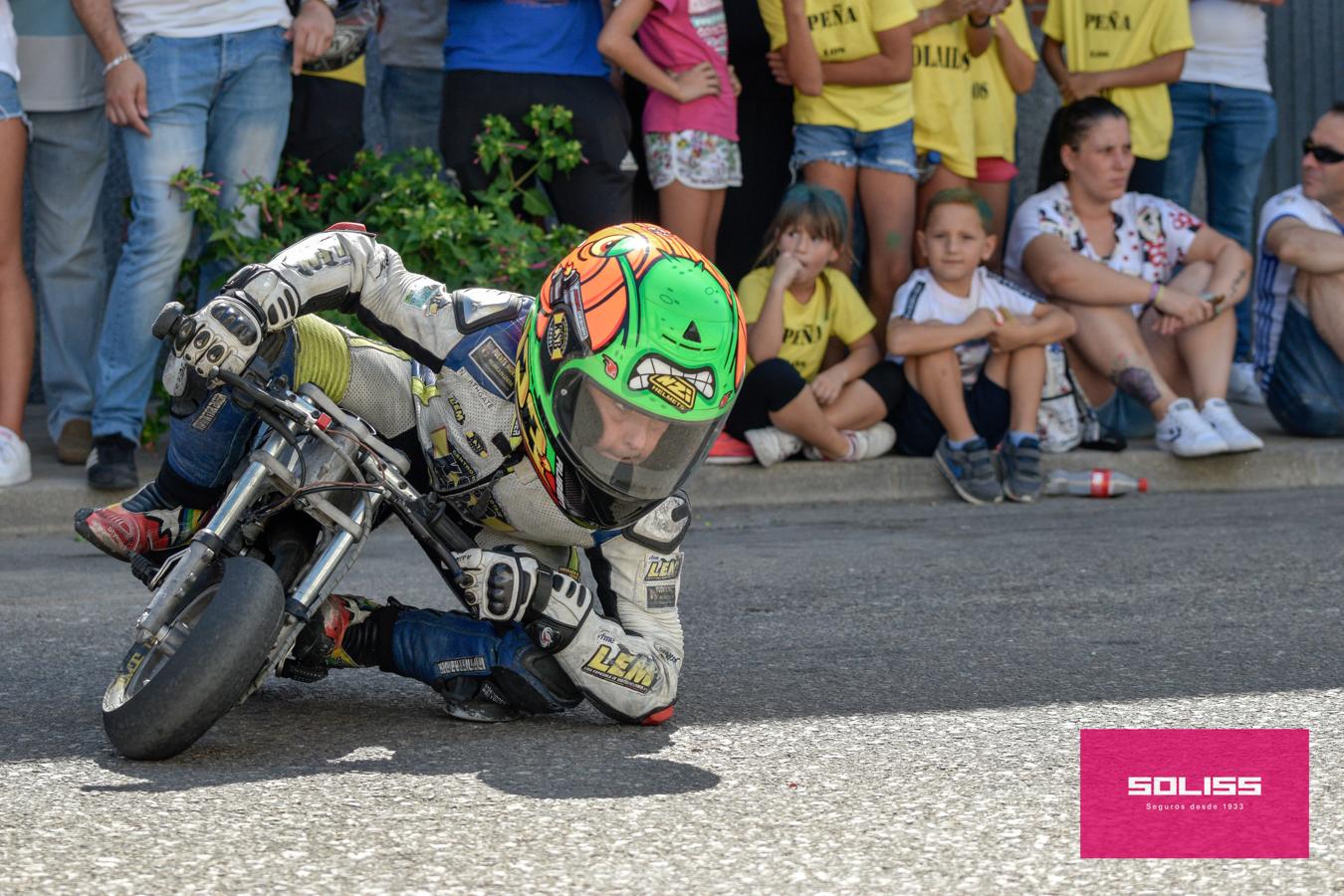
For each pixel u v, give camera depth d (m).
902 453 19.70
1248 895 6.16
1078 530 16.62
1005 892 6.16
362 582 13.48
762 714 9.16
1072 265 19.72
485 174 18.02
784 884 6.23
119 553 9.16
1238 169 22.80
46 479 17.05
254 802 7.21
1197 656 10.75
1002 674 10.22
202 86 16.39
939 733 8.70
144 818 6.95
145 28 16.27
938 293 18.94
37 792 7.35
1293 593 13.03
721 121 18.66
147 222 16.42
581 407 7.55
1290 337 21.06
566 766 7.96
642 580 8.92
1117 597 12.90
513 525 8.66
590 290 7.58
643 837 6.79
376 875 6.26
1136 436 21.11
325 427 8.22
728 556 15.11
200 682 7.64
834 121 19.33
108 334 16.61
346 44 17.47
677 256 7.73
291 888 6.10
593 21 18.17
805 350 18.97
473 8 17.86
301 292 8.23
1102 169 19.83
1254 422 22.75
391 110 20.77
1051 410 19.77
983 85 20.78
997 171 21.25
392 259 8.68
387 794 7.38
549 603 8.44
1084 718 9.05
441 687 8.94
